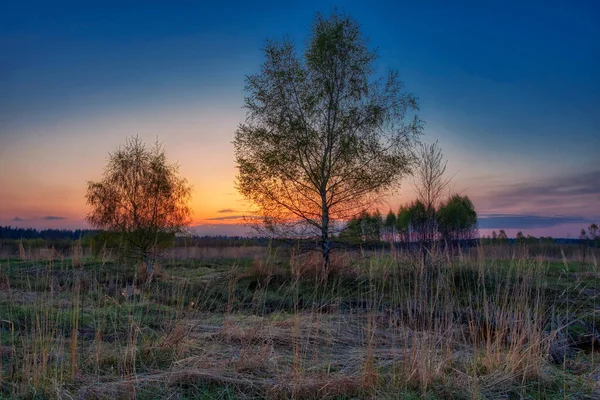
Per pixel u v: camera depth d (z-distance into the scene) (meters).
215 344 6.41
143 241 15.98
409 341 6.78
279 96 15.19
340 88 15.19
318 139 15.21
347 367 5.68
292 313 9.39
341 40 15.09
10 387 4.86
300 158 15.09
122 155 16.69
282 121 15.12
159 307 8.70
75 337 5.53
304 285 12.80
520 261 10.70
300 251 15.11
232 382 5.04
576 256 15.88
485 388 5.20
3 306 7.93
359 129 15.21
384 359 6.03
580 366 6.32
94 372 5.34
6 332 6.74
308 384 4.96
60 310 7.91
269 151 15.01
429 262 9.66
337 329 7.49
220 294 11.14
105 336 6.92
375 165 15.28
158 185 16.53
